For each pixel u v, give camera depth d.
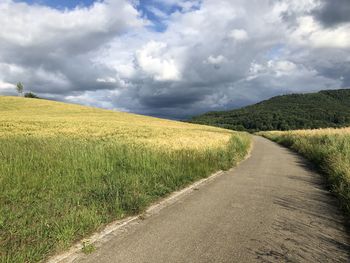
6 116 49.72
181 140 22.91
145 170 9.46
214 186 9.08
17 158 8.98
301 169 13.13
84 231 5.03
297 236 5.09
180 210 6.49
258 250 4.52
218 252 4.44
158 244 4.69
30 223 5.10
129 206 6.23
